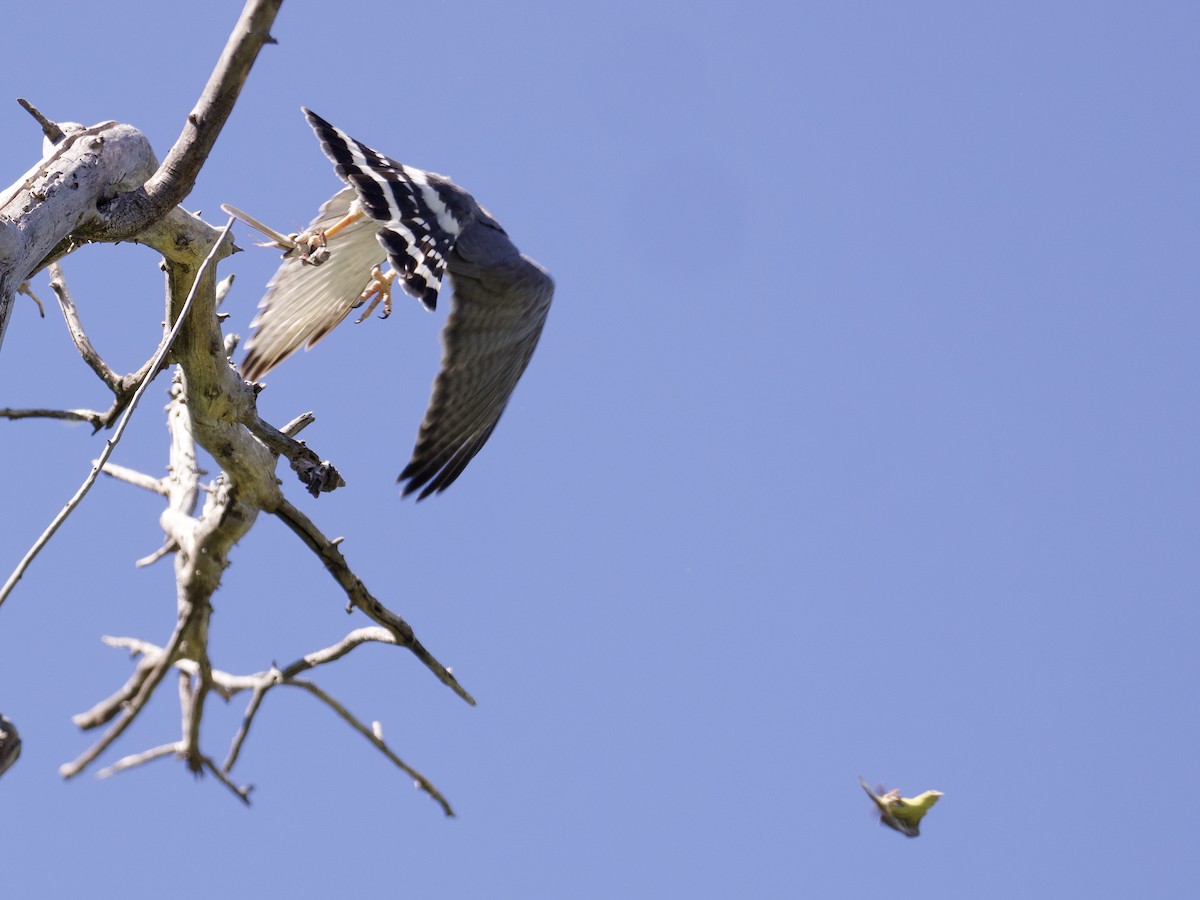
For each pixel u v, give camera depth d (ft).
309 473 42.91
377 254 41.96
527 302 39.24
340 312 42.93
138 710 44.70
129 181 36.22
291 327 42.65
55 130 35.04
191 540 44.19
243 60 34.06
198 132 35.29
